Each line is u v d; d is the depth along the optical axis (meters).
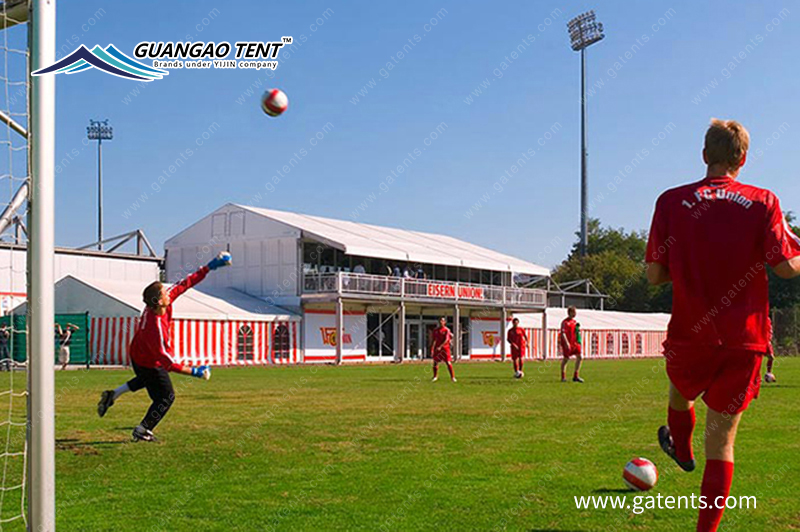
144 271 43.38
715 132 4.46
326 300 41.81
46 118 4.70
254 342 38.78
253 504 5.78
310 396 15.91
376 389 18.31
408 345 49.00
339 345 41.53
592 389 18.00
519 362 23.56
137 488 6.36
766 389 18.02
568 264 86.06
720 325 4.24
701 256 4.29
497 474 6.88
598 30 58.75
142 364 8.82
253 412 12.41
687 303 4.33
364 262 47.47
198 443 8.81
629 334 60.56
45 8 4.78
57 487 6.41
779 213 4.28
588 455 7.90
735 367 4.23
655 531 4.98
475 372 29.11
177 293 8.87
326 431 9.87
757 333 4.24
